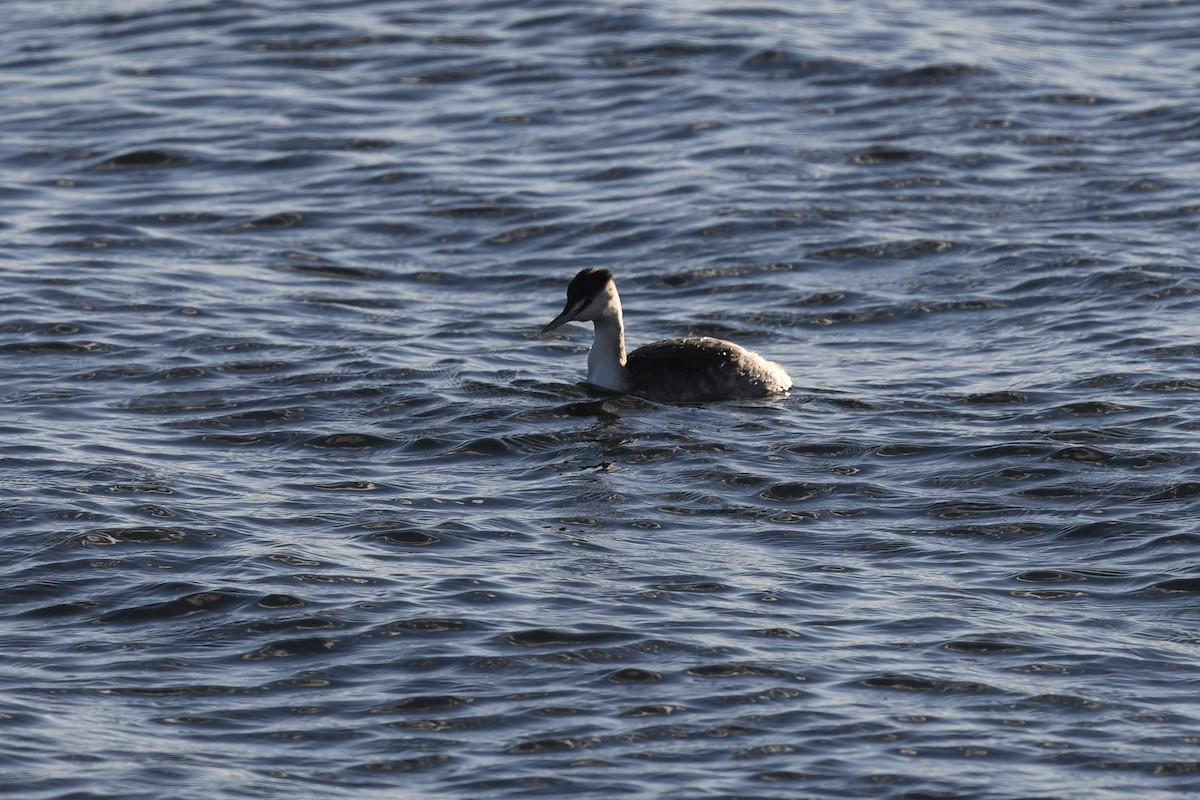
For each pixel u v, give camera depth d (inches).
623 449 729.0
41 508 653.3
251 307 906.1
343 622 570.6
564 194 1077.1
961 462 708.0
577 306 792.9
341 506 666.8
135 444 727.7
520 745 498.9
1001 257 967.0
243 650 554.6
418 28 1374.3
